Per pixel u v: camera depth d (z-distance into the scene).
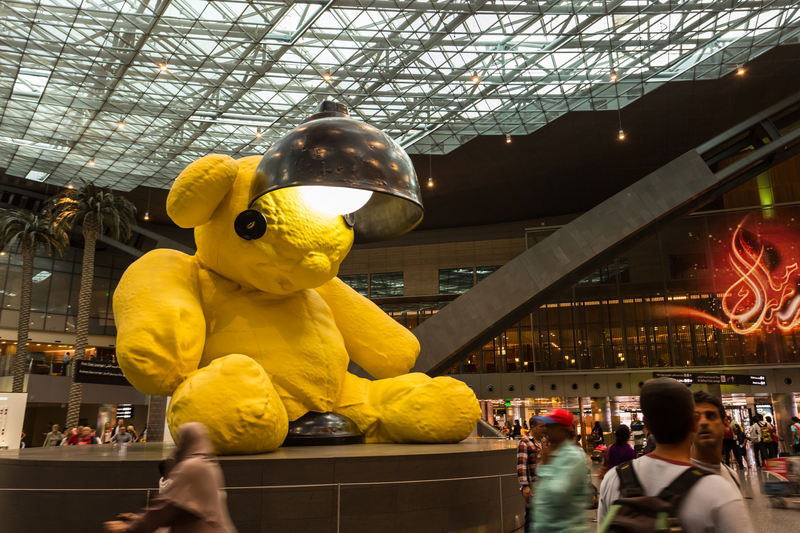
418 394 7.62
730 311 28.86
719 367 28.55
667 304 30.12
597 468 16.28
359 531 5.52
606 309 31.27
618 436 5.90
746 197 32.25
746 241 29.25
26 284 30.66
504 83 24.39
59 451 7.27
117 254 41.62
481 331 17.38
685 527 1.70
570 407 32.47
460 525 6.19
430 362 17.16
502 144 30.84
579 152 32.19
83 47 20.53
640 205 17.91
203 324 6.74
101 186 34.53
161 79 22.92
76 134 27.47
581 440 31.39
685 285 29.95
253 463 5.34
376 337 8.59
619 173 35.22
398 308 40.72
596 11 19.62
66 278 39.00
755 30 21.67
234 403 5.63
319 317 7.96
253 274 6.95
